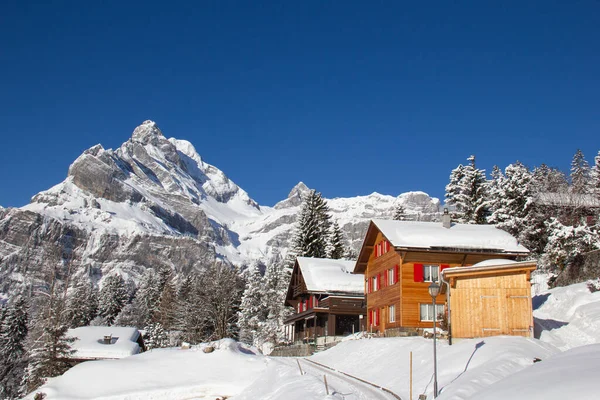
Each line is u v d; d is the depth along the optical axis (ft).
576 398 36.83
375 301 150.00
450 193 232.12
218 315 233.55
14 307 246.06
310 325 195.42
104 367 121.08
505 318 98.27
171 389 109.09
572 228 147.84
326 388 75.92
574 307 116.47
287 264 279.08
